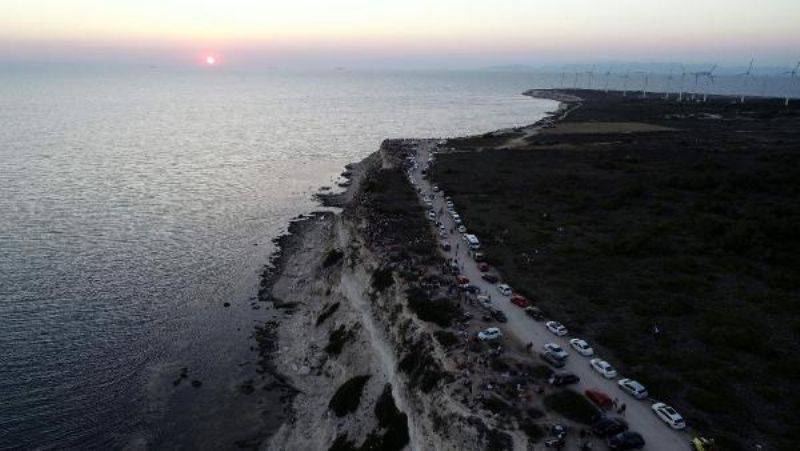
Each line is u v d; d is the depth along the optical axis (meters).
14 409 57.62
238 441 55.06
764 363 48.06
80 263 94.50
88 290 84.69
